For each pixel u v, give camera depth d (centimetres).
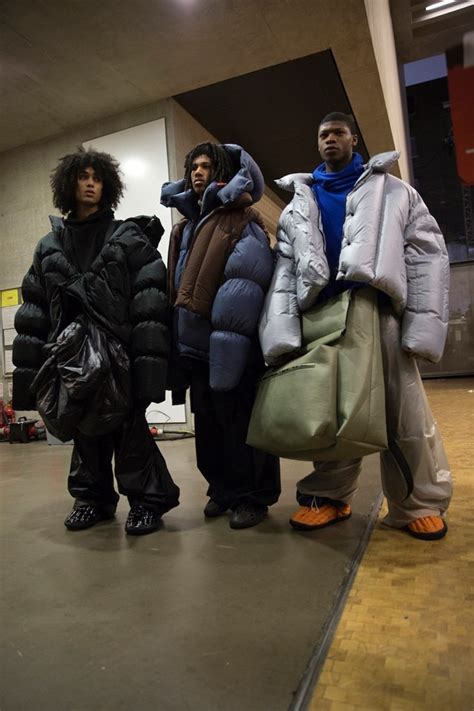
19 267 547
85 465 200
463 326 1248
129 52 402
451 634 108
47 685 95
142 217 204
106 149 496
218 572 146
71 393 169
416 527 167
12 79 429
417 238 164
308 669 96
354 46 402
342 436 149
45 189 532
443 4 750
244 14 366
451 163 1270
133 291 187
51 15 358
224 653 103
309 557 155
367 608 121
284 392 161
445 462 174
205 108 493
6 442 496
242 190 175
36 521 207
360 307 160
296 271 172
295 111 502
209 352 185
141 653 104
